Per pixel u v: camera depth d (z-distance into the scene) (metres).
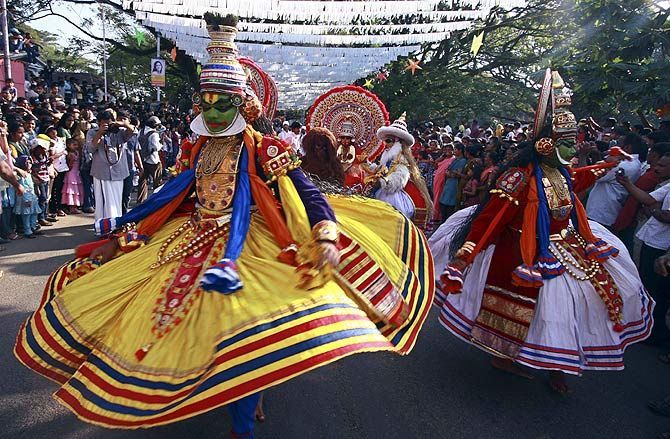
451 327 3.89
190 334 2.36
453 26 8.71
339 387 3.85
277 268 2.51
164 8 6.73
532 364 3.57
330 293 2.42
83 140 9.90
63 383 2.66
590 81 6.97
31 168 8.20
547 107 3.73
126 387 2.30
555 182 3.75
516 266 3.71
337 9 7.32
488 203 3.81
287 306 2.31
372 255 2.91
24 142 8.20
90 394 2.36
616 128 7.99
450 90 23.42
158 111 20.12
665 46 6.71
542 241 3.67
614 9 6.91
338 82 16.39
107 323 2.62
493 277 3.79
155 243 2.89
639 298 3.87
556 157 3.74
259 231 2.72
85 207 10.10
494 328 3.71
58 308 2.71
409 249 3.32
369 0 7.39
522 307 3.63
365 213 3.40
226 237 2.69
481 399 3.75
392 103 22.75
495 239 3.81
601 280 3.69
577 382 4.08
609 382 4.10
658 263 3.81
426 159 12.23
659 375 4.25
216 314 2.36
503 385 3.97
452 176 9.90
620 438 3.35
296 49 13.42
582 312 3.68
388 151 6.58
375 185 6.39
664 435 3.30
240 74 2.71
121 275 2.76
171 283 2.56
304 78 16.41
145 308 2.52
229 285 2.29
